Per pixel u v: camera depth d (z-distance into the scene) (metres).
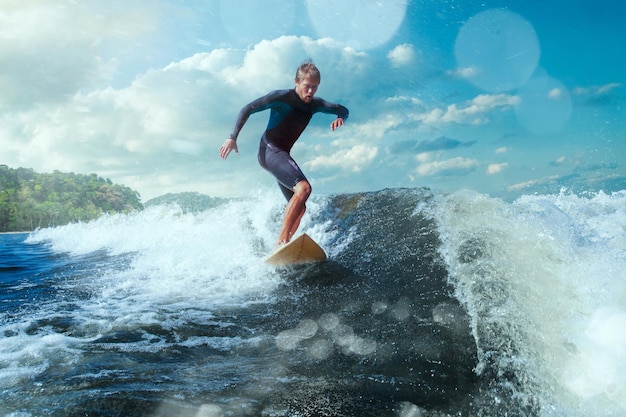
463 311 2.49
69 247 7.27
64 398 1.73
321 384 1.89
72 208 89.75
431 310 2.60
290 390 1.83
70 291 3.79
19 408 1.66
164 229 6.43
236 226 5.45
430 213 4.06
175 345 2.40
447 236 3.53
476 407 1.73
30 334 2.62
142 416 1.60
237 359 2.21
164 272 4.30
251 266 4.11
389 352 2.19
